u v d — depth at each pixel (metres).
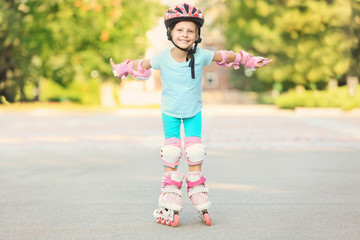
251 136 14.65
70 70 40.56
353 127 17.89
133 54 39.19
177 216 4.77
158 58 4.93
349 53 31.36
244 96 66.00
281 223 4.87
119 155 10.83
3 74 40.31
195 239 4.32
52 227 4.81
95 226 4.84
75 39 37.88
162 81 4.97
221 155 10.59
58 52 38.88
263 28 33.69
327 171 8.35
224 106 40.97
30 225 4.90
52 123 21.27
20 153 11.22
